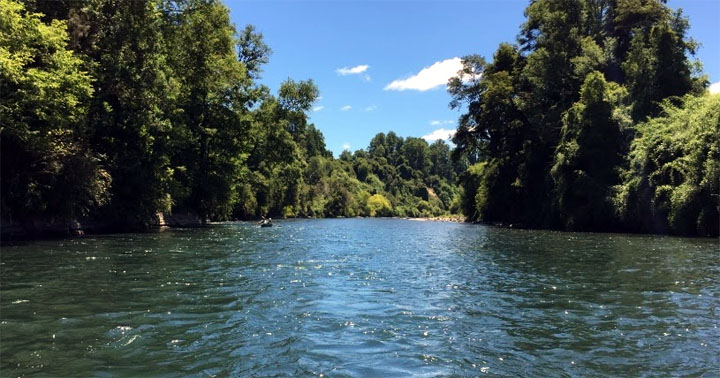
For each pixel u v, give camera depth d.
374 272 13.11
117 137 25.42
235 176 42.03
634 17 42.47
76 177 20.39
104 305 8.14
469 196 64.75
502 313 8.20
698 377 5.18
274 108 44.44
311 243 23.03
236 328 6.93
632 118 34.75
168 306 8.23
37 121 18.70
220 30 34.03
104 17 23.48
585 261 15.70
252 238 24.94
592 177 34.88
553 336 6.77
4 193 18.89
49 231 21.19
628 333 6.95
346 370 5.26
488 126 49.97
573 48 44.22
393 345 6.26
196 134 36.03
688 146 27.44
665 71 34.59
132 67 24.25
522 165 45.91
